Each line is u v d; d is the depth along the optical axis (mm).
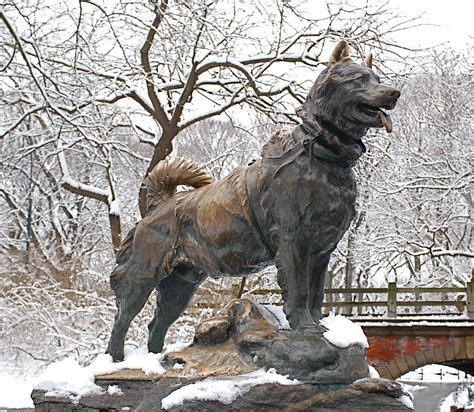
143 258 4797
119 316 4844
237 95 12219
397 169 18516
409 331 15656
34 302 12344
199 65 11680
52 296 12516
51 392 4645
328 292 16531
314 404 3938
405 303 16219
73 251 16266
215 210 4422
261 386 3975
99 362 4742
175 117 11930
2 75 11789
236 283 12477
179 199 4750
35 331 13031
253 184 4301
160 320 4902
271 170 4223
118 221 13117
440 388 24031
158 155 12117
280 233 4164
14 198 16312
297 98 12039
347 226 4230
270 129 14273
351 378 4047
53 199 18391
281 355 4066
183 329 10977
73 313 11797
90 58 11734
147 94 12234
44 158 13406
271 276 13711
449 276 20969
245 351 4262
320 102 4047
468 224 20938
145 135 14516
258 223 4293
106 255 14320
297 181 4098
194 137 21344
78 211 18469
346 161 4105
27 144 15289
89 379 4617
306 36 12125
